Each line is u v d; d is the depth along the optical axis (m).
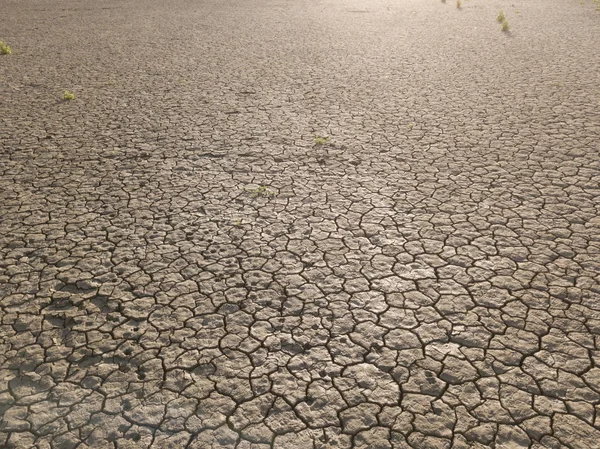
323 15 14.93
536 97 7.16
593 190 4.63
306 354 2.99
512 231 4.09
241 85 8.25
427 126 6.31
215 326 3.21
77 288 3.57
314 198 4.71
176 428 2.56
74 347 3.06
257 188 4.91
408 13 15.09
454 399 2.68
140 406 2.68
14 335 3.16
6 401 2.72
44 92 8.01
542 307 3.28
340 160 5.46
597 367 2.83
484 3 16.36
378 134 6.12
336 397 2.71
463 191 4.73
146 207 4.61
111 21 14.31
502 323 3.16
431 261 3.77
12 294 3.51
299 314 3.30
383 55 9.99
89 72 9.14
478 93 7.47
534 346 2.98
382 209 4.49
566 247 3.86
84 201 4.72
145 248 4.02
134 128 6.48
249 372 2.88
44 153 5.75
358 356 2.96
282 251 3.95
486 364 2.88
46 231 4.25
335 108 7.07
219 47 11.01
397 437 2.49
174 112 7.05
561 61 8.92
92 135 6.27
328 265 3.77
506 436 2.47
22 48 11.07
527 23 12.61
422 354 2.96
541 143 5.65
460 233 4.09
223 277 3.66
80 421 2.60
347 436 2.50
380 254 3.88
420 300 3.39
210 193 4.84
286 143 5.93
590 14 13.26
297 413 2.63
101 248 4.02
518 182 4.84
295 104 7.29
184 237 4.15
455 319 3.21
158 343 3.09
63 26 13.64
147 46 11.18
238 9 16.23
